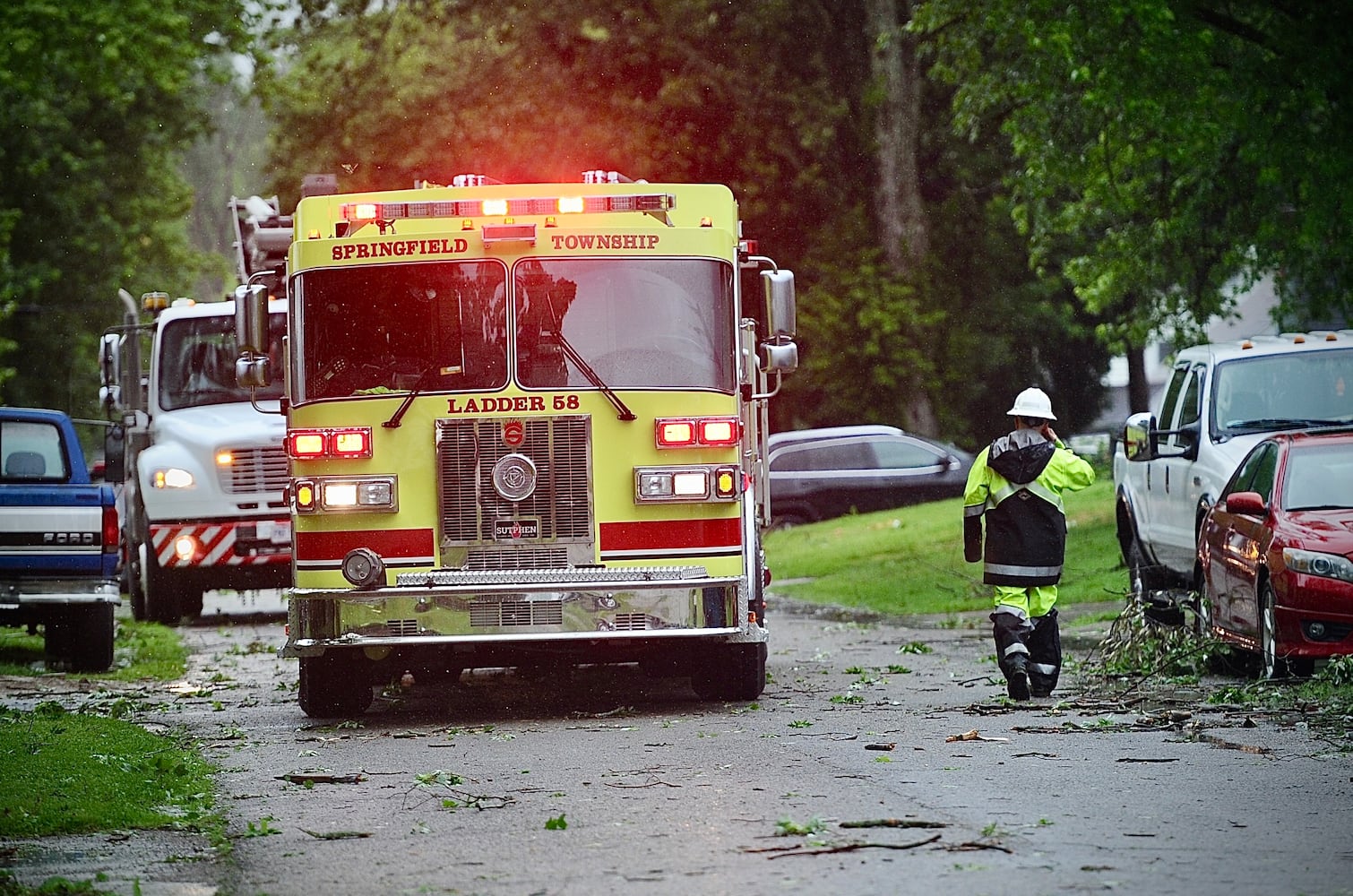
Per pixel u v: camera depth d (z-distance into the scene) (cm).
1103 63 3984
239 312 2031
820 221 6988
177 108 8981
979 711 1900
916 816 1251
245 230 3691
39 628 3541
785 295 2048
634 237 1970
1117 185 4647
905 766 1498
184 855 1211
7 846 1244
